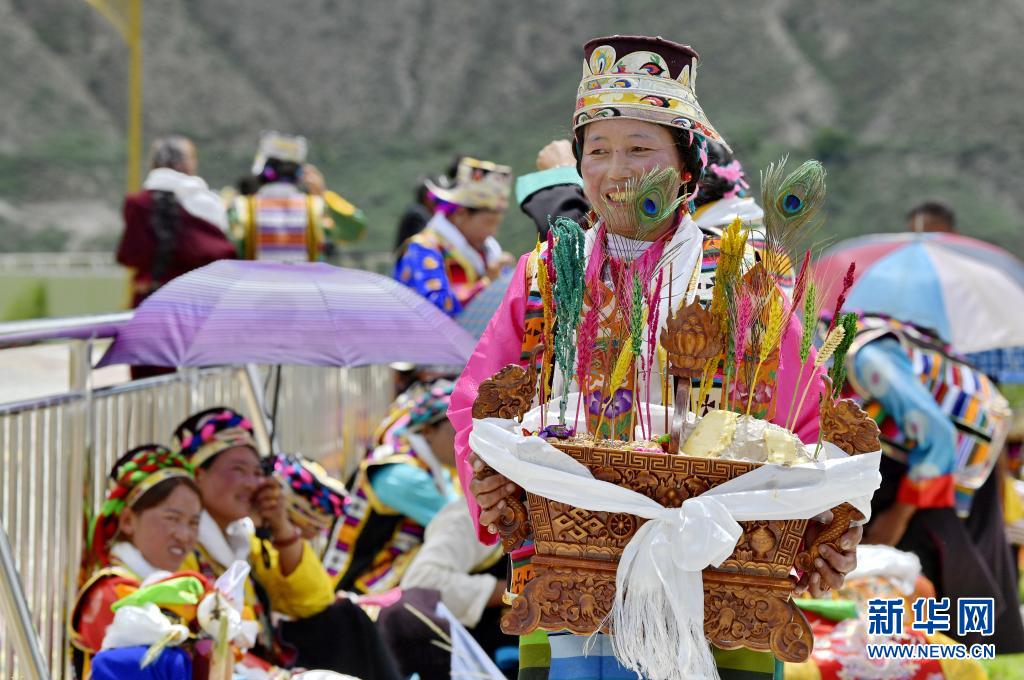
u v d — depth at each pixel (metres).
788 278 6.72
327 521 10.71
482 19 167.38
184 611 8.08
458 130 155.25
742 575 5.43
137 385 10.46
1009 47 160.88
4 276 41.31
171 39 160.38
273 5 167.25
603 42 6.13
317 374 15.05
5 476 8.60
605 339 5.84
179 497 8.88
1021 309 14.41
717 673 5.66
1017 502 15.06
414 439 11.52
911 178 144.00
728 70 159.50
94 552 8.98
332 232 19.61
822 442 5.52
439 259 16.08
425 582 10.48
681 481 5.35
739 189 8.74
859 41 161.38
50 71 152.62
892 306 13.91
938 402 12.62
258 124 155.12
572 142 6.59
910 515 12.32
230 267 10.20
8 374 21.06
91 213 137.88
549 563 5.54
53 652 9.20
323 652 9.78
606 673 5.87
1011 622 12.39
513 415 5.66
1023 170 147.38
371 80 161.12
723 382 5.91
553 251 5.76
